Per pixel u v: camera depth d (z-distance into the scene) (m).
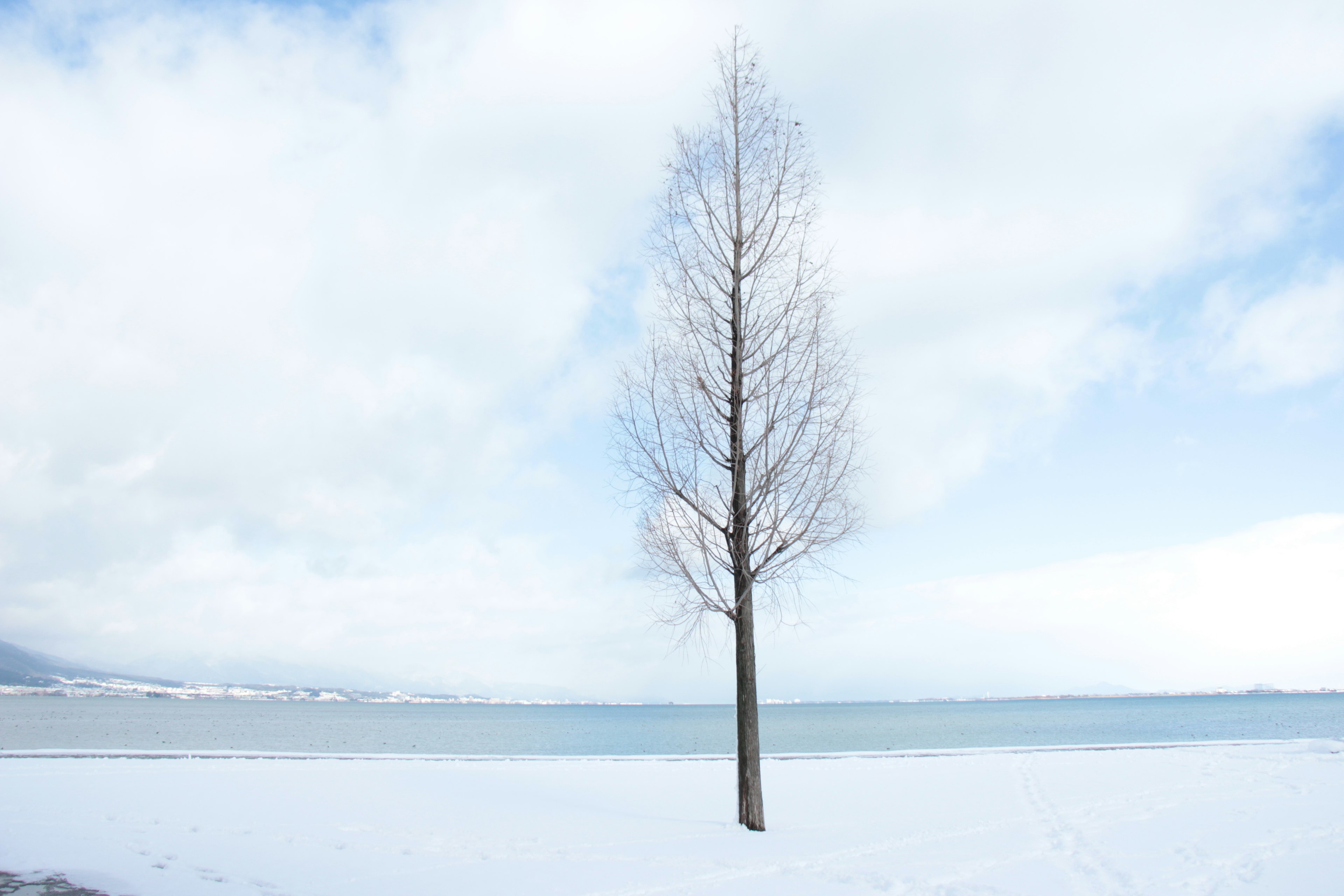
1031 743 56.19
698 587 14.40
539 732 89.56
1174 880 9.36
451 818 13.77
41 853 10.06
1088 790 18.03
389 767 22.88
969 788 19.09
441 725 111.94
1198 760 25.05
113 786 16.84
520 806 15.58
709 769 24.19
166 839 11.27
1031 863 10.54
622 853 11.14
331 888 8.81
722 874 9.89
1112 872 9.83
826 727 97.12
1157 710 157.00
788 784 20.33
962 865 10.40
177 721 94.56
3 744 49.59
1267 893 8.62
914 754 29.03
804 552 14.45
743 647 14.11
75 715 107.06
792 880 9.59
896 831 13.09
